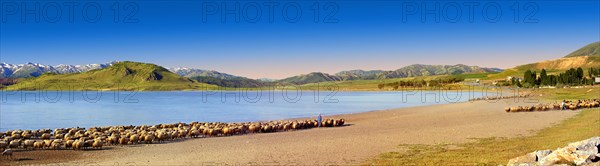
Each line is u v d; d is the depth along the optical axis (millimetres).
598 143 21406
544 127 51656
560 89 181375
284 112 109062
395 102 146750
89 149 39375
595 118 58250
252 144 41969
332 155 33625
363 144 39688
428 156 31891
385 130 53219
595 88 166625
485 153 32188
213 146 41000
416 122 64188
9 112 120062
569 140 36219
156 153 36812
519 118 65688
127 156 35312
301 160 31625
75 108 138875
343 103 148875
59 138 47469
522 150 32938
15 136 47000
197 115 104875
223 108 132000
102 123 87188
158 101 191500
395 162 29844
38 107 145000
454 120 65750
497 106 100125
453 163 28422
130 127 59719
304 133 52375
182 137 48469
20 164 31781
